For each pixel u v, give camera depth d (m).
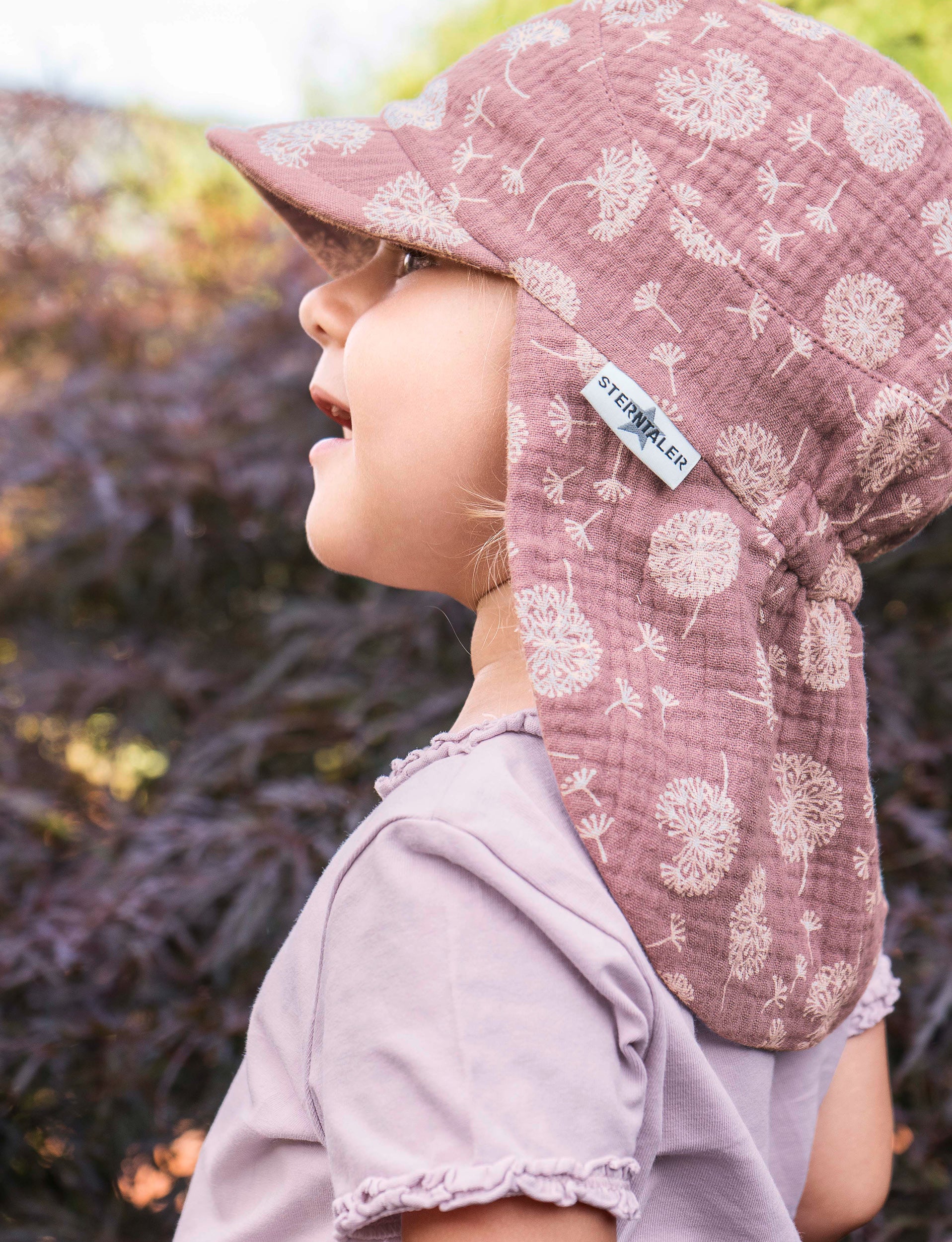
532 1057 0.52
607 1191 0.50
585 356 0.61
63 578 1.92
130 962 1.47
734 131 0.64
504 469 0.69
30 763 1.74
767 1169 0.63
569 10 0.71
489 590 0.75
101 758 1.81
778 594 0.66
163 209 2.48
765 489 0.64
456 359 0.68
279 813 1.50
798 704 0.69
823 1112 0.85
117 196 2.45
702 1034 0.65
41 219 2.34
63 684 1.76
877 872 0.74
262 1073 0.71
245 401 1.80
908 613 1.58
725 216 0.63
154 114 2.60
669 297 0.62
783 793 0.69
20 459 1.84
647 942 0.58
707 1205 0.63
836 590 0.70
